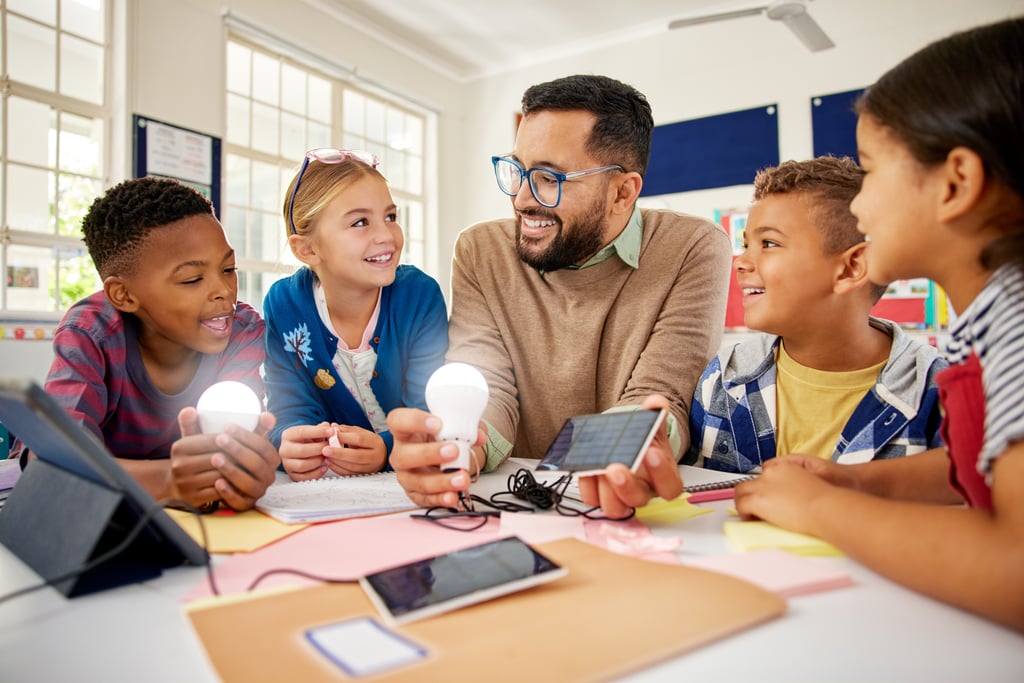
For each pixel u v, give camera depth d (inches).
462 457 27.9
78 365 33.5
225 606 16.7
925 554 16.7
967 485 20.4
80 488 20.1
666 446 29.1
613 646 13.9
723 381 43.4
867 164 21.7
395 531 24.5
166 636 15.6
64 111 120.6
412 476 27.7
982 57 18.5
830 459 38.6
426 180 204.2
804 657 13.9
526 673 12.7
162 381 39.2
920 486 27.5
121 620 16.6
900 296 137.8
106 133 125.0
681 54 173.2
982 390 19.3
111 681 13.4
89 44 123.7
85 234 36.2
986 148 17.7
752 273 39.1
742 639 14.7
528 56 197.5
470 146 211.6
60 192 120.3
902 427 35.8
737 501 25.4
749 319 39.7
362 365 48.7
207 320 35.7
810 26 114.9
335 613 16.1
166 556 20.2
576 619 15.3
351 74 173.3
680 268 47.3
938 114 18.8
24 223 116.2
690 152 170.6
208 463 26.8
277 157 160.4
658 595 16.7
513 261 50.4
